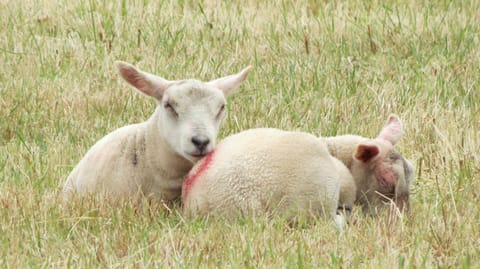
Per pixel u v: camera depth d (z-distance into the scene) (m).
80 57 35.81
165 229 21.45
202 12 39.06
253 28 38.53
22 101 31.78
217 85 23.81
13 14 39.88
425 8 40.34
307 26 38.38
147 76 23.34
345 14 39.59
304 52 36.66
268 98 31.98
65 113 30.86
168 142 22.89
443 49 36.03
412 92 32.03
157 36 37.59
